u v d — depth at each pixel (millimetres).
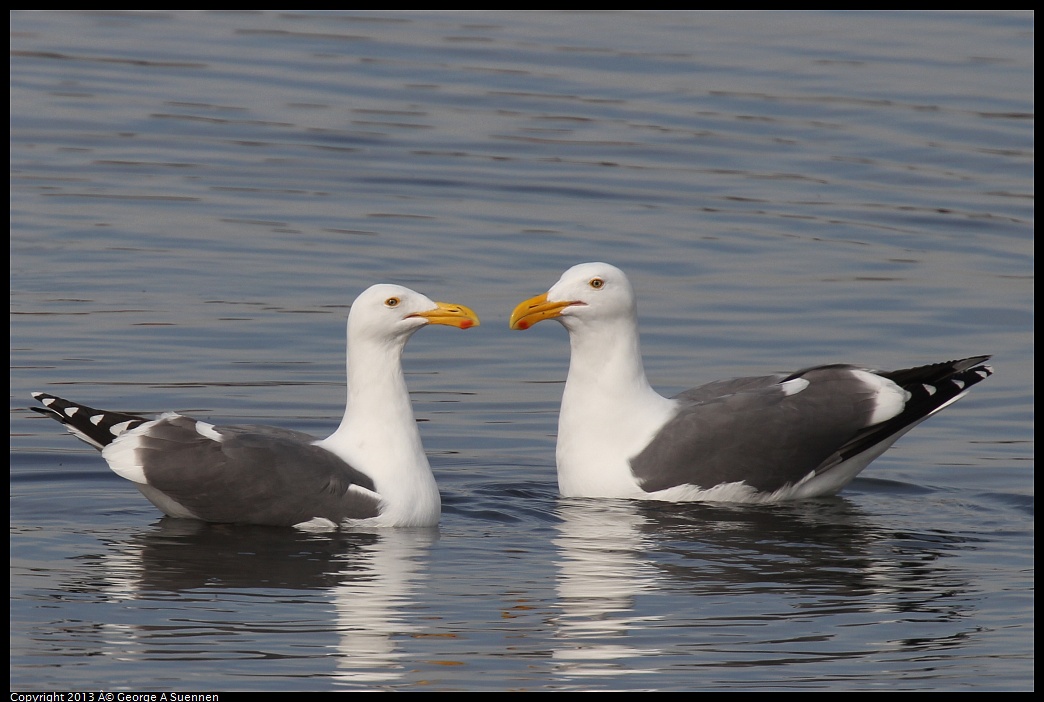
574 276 15117
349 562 12641
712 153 26250
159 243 21781
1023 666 10758
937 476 15633
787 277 21266
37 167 24781
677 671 10570
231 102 28406
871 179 25297
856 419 15234
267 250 21625
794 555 13188
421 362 18281
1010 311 20219
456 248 21875
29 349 17859
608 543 13438
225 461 13312
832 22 34219
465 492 14914
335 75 30109
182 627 11203
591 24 34031
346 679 10359
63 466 14938
